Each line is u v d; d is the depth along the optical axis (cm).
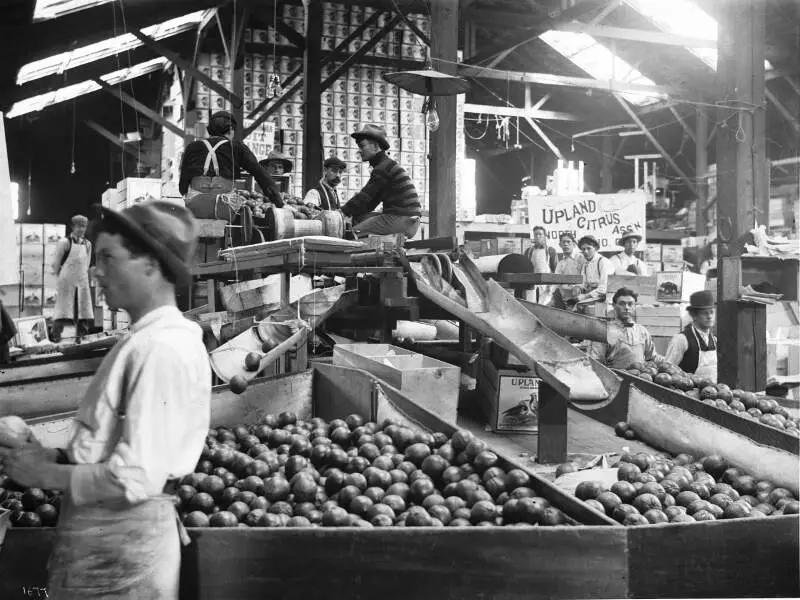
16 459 215
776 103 1716
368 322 622
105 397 212
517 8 1781
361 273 567
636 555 280
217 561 277
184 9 1217
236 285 579
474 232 1611
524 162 2281
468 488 326
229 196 682
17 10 947
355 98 1334
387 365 476
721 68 1066
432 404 471
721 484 377
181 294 682
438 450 360
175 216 222
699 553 282
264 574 278
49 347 840
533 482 324
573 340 714
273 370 581
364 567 277
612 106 2073
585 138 2205
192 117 1305
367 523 303
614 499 332
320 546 278
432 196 955
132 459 204
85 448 212
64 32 1110
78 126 1939
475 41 1820
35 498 330
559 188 1590
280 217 648
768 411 514
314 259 502
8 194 369
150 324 215
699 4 1480
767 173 1105
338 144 1322
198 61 1315
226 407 459
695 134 2050
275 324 488
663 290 1030
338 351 533
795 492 386
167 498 222
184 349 213
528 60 1961
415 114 1355
